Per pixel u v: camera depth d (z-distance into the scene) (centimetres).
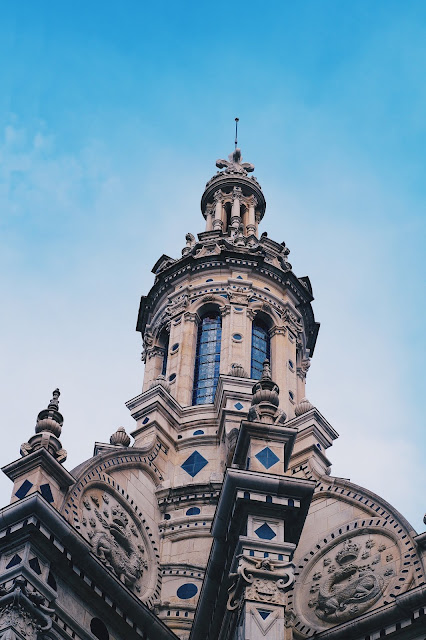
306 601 2945
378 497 3097
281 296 4297
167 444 3653
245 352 3997
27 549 2636
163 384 3781
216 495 3431
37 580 2602
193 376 4003
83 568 2723
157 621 2817
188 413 3775
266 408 3005
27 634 2503
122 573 3044
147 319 4409
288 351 4141
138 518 3272
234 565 2673
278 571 2623
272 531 2711
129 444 3588
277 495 2753
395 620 2628
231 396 3678
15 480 2886
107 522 3122
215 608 2809
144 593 3102
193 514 3403
